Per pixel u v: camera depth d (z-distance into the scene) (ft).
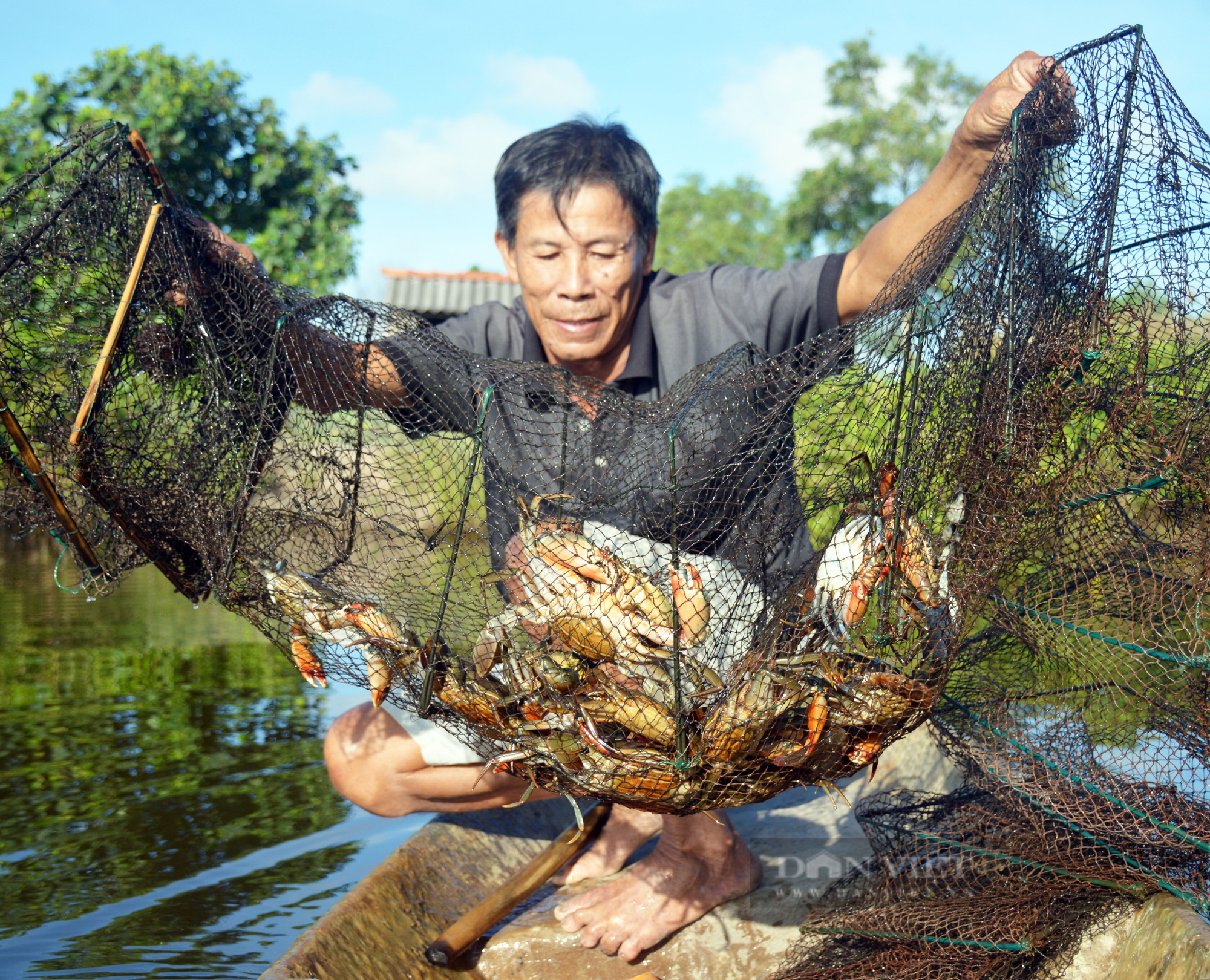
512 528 6.75
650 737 5.73
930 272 6.12
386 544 7.14
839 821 10.11
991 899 6.70
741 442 6.18
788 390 6.40
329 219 57.98
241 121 55.62
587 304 7.93
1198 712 6.52
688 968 8.07
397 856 8.37
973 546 6.00
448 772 8.77
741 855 8.47
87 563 7.26
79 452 6.18
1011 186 5.98
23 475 6.70
